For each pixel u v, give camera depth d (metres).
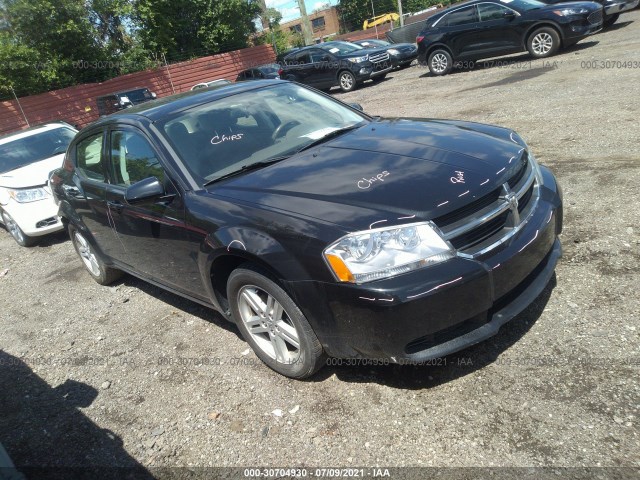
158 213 3.54
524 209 2.96
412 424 2.58
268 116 3.93
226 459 2.66
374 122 4.02
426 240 2.49
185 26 28.44
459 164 2.90
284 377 3.17
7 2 22.16
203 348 3.71
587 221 4.02
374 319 2.47
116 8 25.75
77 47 24.03
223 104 3.97
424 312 2.44
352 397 2.86
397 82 14.59
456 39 12.84
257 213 2.88
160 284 4.16
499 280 2.61
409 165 2.96
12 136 8.41
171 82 26.80
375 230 2.49
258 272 2.90
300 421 2.79
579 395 2.50
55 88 23.55
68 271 6.07
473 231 2.62
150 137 3.67
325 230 2.58
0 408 3.59
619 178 4.59
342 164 3.13
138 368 3.67
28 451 3.07
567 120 6.60
